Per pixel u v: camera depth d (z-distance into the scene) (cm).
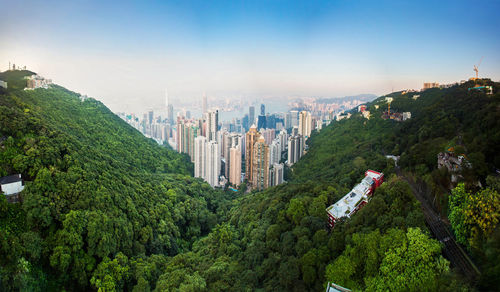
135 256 7831
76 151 9538
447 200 5812
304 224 7188
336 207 7381
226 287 6538
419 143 9181
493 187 4856
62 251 6150
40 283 5709
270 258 6825
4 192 6531
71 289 6194
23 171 7256
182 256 8156
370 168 9538
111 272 6594
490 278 3778
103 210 7788
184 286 6288
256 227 8869
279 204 9281
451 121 9512
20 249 5616
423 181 7038
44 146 8169
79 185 7738
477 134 7419
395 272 4481
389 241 4906
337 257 5684
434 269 4306
